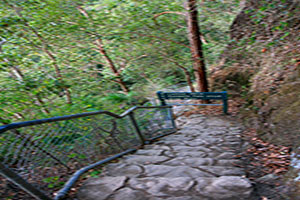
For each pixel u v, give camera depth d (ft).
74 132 10.11
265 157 11.96
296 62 20.01
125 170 10.37
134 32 24.04
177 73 33.55
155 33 26.11
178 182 8.80
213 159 11.79
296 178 8.78
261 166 10.94
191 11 23.26
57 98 19.48
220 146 14.62
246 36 23.59
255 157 12.19
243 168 10.85
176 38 27.40
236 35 26.55
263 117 18.29
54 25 20.43
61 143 9.23
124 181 9.03
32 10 19.44
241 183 8.63
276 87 20.27
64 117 9.00
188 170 10.19
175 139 17.48
